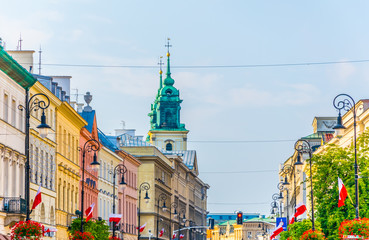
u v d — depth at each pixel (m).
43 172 105.19
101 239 107.81
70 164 121.31
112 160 156.12
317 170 98.50
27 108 68.50
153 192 190.88
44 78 112.50
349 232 77.38
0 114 85.94
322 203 98.19
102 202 146.25
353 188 93.44
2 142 86.00
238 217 177.00
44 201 105.25
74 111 119.94
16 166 91.94
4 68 85.94
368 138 99.00
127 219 170.75
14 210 86.50
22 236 70.81
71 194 122.44
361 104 130.12
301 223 105.75
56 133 112.81
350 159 98.31
